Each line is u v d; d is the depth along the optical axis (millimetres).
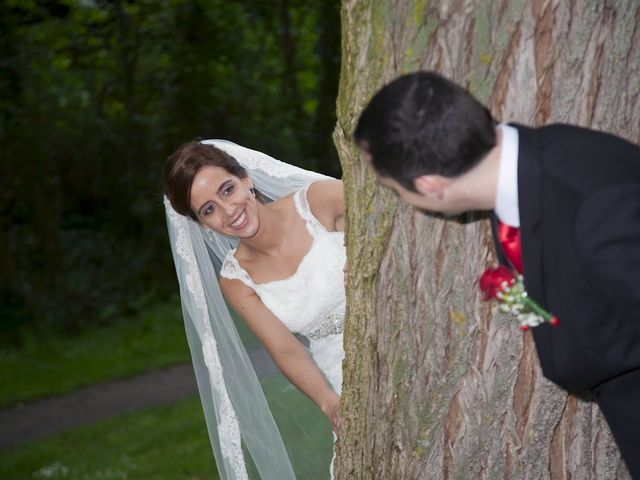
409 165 1486
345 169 2072
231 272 2955
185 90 10953
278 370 3172
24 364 8227
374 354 2123
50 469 5395
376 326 2100
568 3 1729
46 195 9711
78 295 9586
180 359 8148
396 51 1870
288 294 2902
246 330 3148
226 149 2982
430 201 1572
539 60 1758
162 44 11102
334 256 2889
